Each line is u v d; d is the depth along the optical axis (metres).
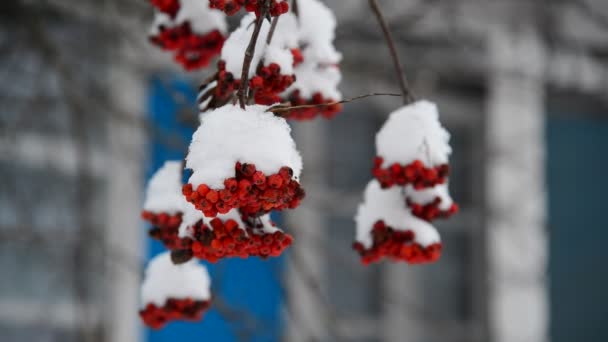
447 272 7.16
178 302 2.71
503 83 7.27
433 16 6.89
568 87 7.54
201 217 2.16
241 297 6.36
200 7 2.69
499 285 6.98
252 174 1.83
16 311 5.78
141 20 5.09
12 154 5.77
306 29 2.60
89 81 5.96
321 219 6.72
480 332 7.03
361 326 6.80
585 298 7.73
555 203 7.75
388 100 6.84
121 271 5.94
